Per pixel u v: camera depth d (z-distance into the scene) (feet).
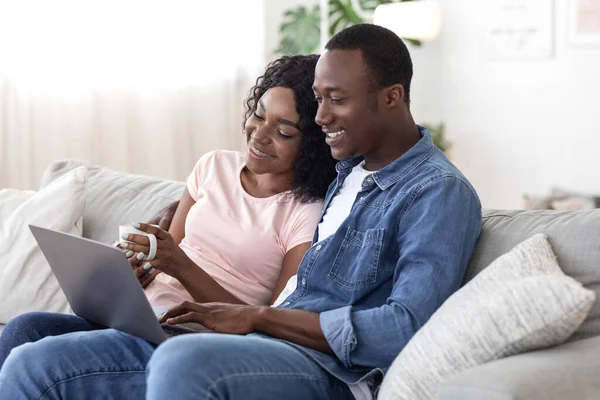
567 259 4.79
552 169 15.53
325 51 5.37
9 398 5.05
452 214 4.91
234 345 4.45
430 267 4.77
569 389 3.74
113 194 8.21
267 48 17.25
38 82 13.80
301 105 6.24
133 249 5.87
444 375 4.18
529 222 5.16
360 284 5.09
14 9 13.46
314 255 5.37
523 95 15.78
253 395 4.39
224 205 6.61
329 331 4.80
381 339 4.69
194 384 4.22
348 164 5.79
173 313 5.12
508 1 15.81
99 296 5.25
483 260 5.14
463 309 4.28
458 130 16.75
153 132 15.25
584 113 15.03
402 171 5.25
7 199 7.94
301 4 17.48
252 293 6.32
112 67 14.62
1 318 7.37
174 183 8.04
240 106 16.40
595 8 14.74
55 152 14.08
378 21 15.38
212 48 15.87
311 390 4.66
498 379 3.67
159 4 15.12
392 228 5.07
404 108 5.39
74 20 14.10
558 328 4.04
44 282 7.36
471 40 16.39
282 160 6.34
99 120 14.66
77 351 5.17
